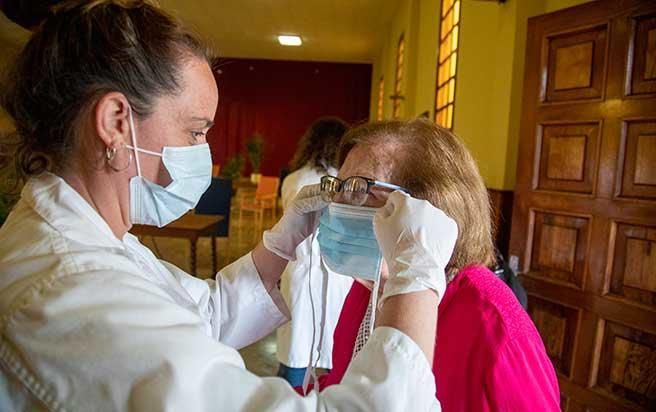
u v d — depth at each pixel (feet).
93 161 2.11
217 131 38.99
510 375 2.38
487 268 2.96
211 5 23.98
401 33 20.84
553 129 6.76
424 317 2.00
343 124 7.34
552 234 6.77
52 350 1.66
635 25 5.68
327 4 22.99
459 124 10.87
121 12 2.08
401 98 18.22
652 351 5.57
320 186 3.23
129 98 2.07
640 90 5.64
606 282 6.04
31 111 2.07
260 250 3.58
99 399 1.63
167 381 1.61
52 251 1.88
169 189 2.31
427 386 1.88
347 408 1.77
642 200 5.63
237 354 1.92
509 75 8.19
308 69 38.24
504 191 8.12
